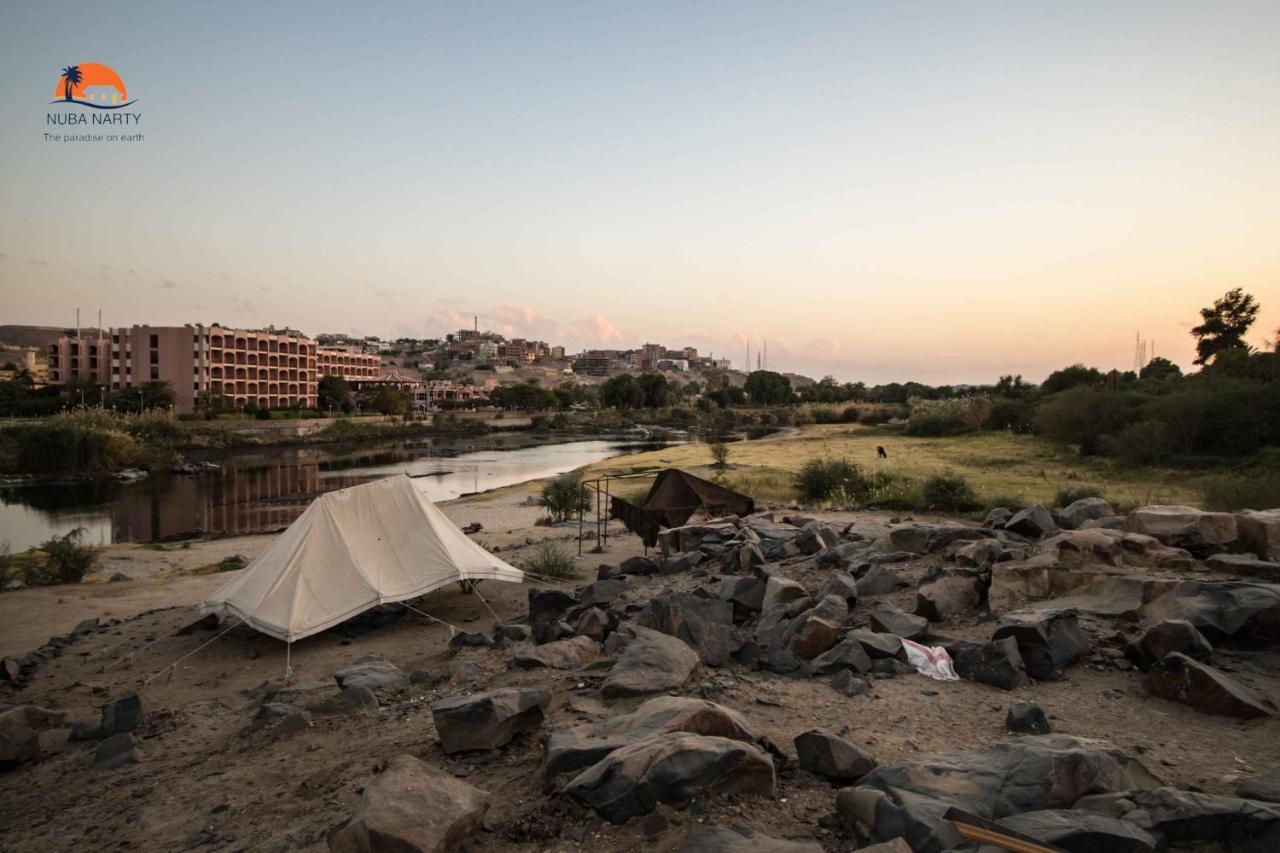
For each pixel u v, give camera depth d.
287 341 127.56
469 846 3.91
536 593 11.27
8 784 6.75
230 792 5.49
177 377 106.19
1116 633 7.13
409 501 14.30
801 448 67.81
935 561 11.16
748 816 3.97
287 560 12.63
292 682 9.66
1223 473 36.03
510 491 45.28
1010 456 51.56
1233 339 78.81
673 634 7.66
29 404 94.81
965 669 6.66
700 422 133.62
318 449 90.31
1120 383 73.25
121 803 5.69
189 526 40.22
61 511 45.47
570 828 4.01
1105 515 14.59
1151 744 4.91
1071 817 3.39
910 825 3.47
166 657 11.69
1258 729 5.07
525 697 5.55
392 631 12.52
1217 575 8.43
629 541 22.44
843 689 6.32
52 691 10.15
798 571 12.05
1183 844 3.36
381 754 5.61
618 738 4.68
